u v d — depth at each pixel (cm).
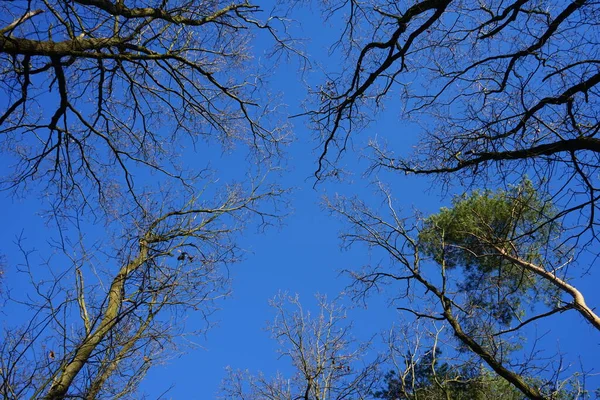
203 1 698
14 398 465
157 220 781
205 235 812
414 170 730
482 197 1001
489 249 899
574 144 560
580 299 812
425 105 694
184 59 748
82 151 811
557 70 562
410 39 627
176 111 870
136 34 662
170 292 608
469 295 884
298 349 841
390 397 872
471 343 762
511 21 612
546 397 692
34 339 477
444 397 825
